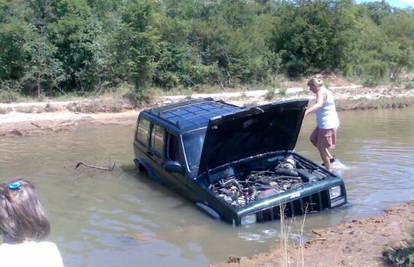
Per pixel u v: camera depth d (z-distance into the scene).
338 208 9.77
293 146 11.02
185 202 10.59
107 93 29.98
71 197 11.22
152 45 29.27
